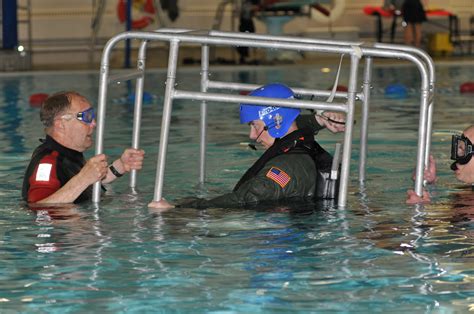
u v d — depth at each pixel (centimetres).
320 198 632
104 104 630
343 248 510
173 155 886
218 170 796
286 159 631
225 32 642
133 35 616
